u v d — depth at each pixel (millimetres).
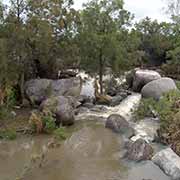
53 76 25047
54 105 18703
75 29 24375
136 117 19750
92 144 15562
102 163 13211
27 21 21141
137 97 25859
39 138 16469
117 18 25625
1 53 19766
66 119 18422
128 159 13523
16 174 12188
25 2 21141
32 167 12836
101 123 19234
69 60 24344
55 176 12023
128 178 11797
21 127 17625
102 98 24562
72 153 14391
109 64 26375
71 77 25359
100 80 26172
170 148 14039
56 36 23312
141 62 40969
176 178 11562
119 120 17922
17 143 15758
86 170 12547
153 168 12500
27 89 22625
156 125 18344
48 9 22391
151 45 43656
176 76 35219
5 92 20344
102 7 25266
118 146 15242
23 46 21312
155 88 22125
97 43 24703
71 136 16797
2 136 16422
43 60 23141
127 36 26516
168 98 18141
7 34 20703
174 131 15133
